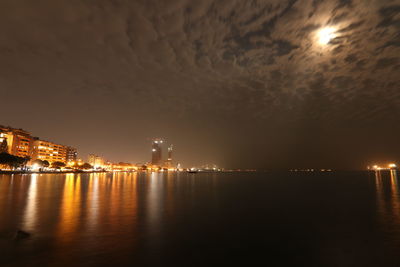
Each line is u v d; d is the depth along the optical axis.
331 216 20.20
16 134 156.75
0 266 9.72
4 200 27.23
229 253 11.55
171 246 12.40
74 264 10.02
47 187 45.22
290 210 23.05
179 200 30.09
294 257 11.14
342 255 11.41
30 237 13.40
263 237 14.12
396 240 13.60
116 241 13.03
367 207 24.89
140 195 35.22
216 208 24.03
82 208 22.66
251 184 66.94
